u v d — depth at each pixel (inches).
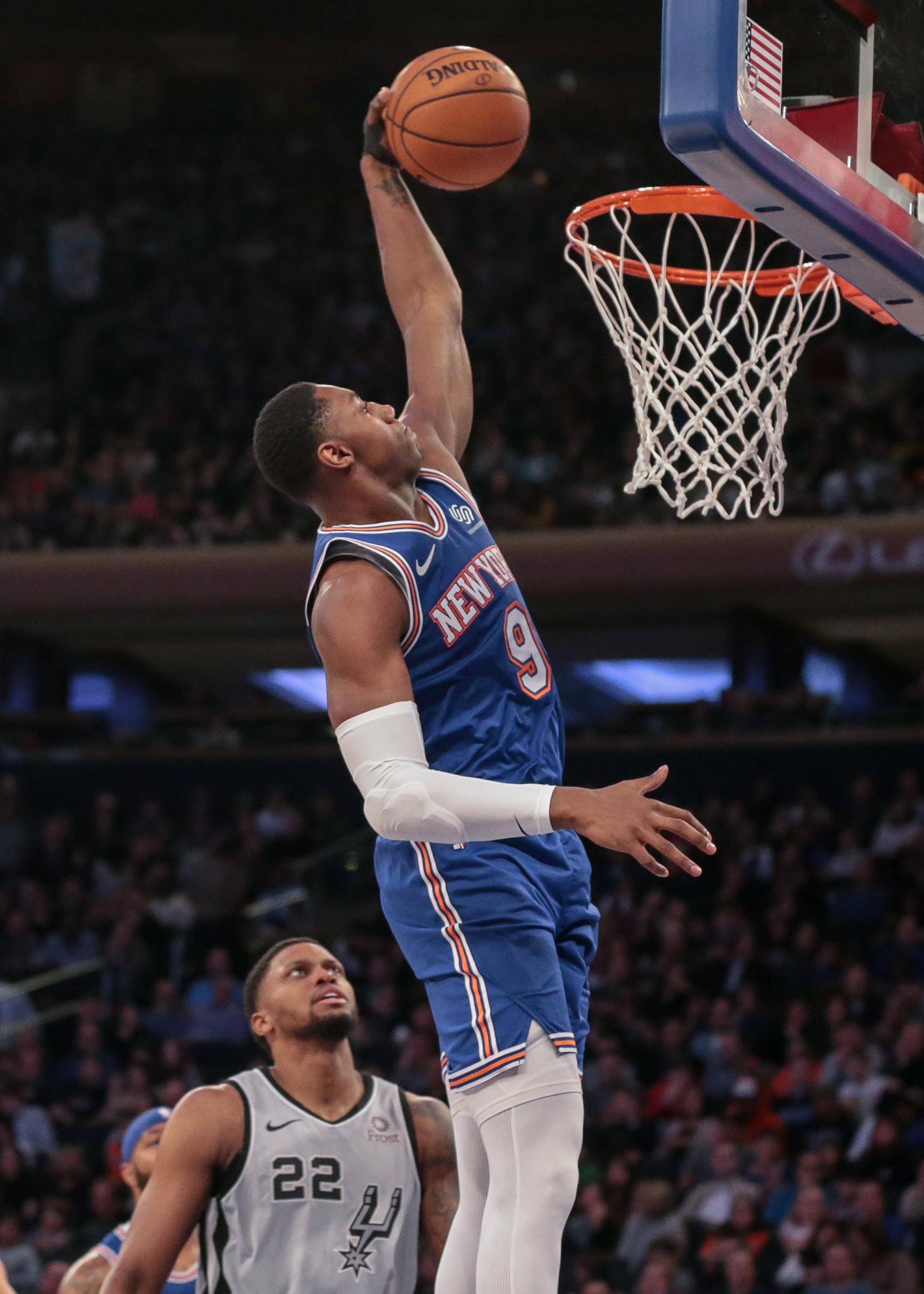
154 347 1368.1
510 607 191.6
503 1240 171.9
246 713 1181.1
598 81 1576.0
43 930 964.6
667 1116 724.7
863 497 1080.8
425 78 214.7
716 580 1093.1
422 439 206.1
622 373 1258.0
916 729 1045.2
